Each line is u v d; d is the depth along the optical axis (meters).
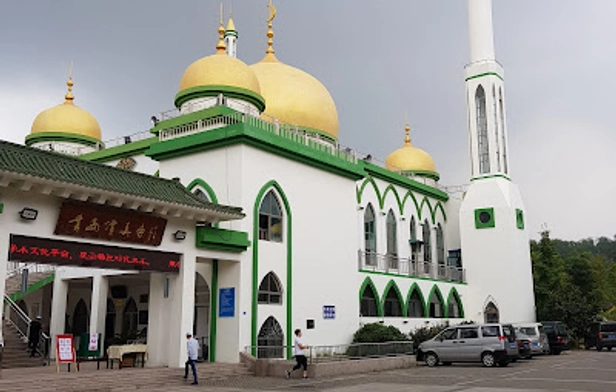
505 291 34.62
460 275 36.31
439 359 22.02
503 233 35.25
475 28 38.84
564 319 36.41
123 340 23.75
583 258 52.91
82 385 14.23
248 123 21.42
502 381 16.05
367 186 33.09
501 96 38.28
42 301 28.08
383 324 25.94
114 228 15.79
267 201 21.31
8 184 13.55
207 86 24.91
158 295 18.45
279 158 21.92
